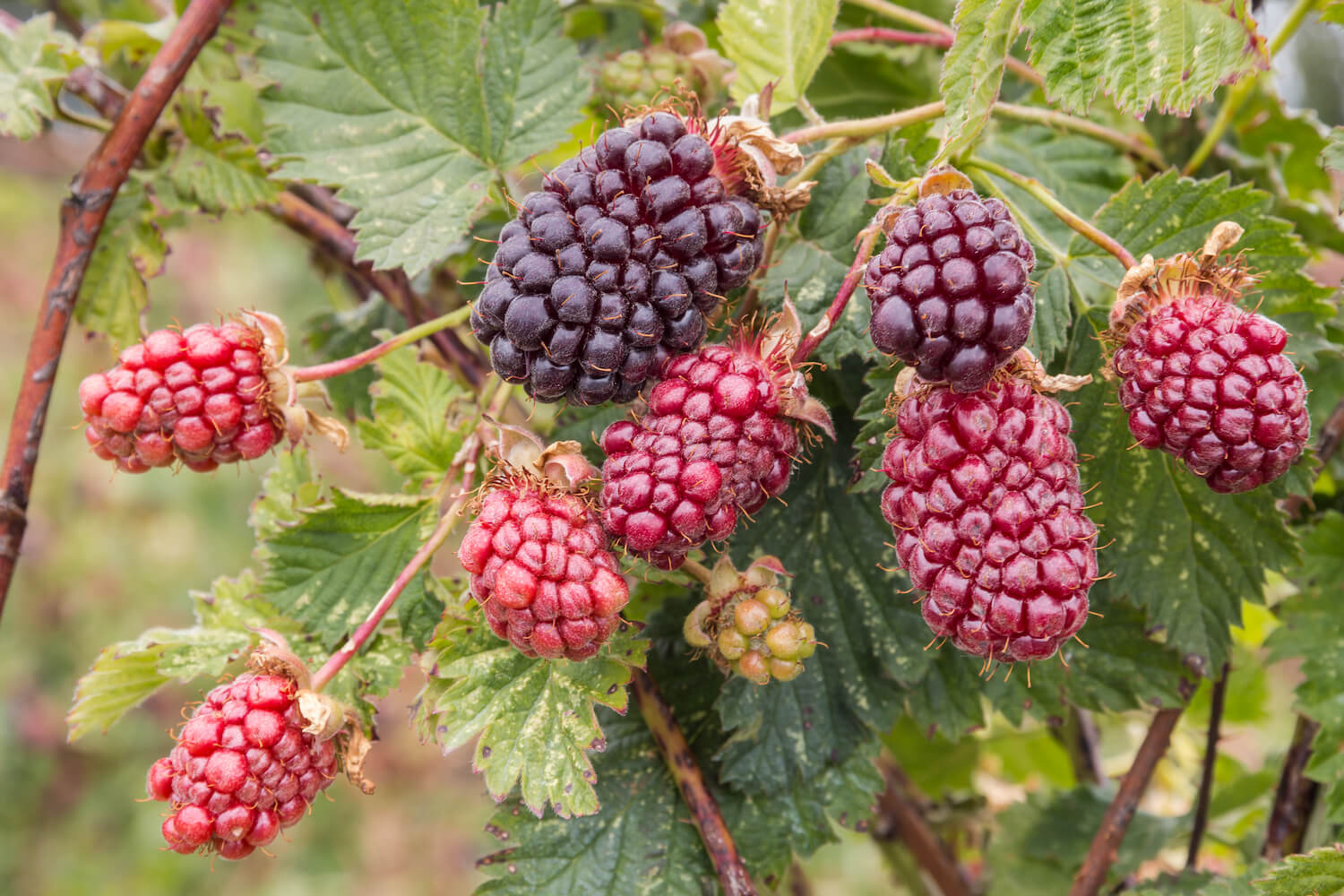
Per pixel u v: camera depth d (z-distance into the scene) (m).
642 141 0.30
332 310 0.41
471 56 0.35
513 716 0.32
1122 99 0.32
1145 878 0.40
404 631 0.34
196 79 0.38
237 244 1.17
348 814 1.12
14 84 0.36
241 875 1.07
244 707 0.32
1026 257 0.30
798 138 0.33
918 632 0.35
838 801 0.34
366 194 0.35
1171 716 0.36
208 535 1.16
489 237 0.37
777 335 0.31
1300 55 0.92
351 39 0.35
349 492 0.34
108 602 1.11
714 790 0.35
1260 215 0.33
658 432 0.30
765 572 0.32
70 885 1.03
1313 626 0.36
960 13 0.31
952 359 0.30
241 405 0.32
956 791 0.47
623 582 0.30
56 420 1.14
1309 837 0.36
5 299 1.22
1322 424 0.36
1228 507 0.34
